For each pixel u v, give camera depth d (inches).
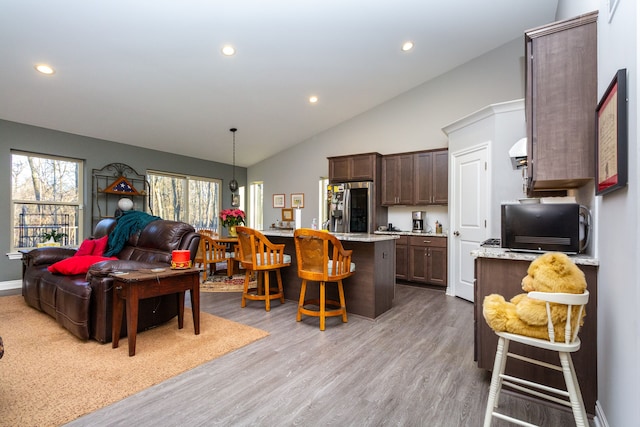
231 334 104.0
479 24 155.5
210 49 140.0
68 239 192.1
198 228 265.9
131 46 129.8
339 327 113.6
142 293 88.7
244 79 167.8
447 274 174.7
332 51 157.3
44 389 69.7
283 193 279.1
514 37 171.8
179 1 111.9
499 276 74.3
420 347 96.1
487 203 142.5
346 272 116.1
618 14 52.2
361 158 212.7
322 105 213.5
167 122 197.8
